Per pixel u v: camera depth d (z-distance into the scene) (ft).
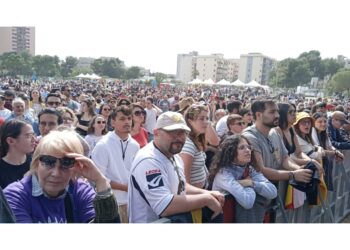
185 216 7.33
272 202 11.46
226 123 18.57
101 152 12.28
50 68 319.88
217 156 10.07
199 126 10.62
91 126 17.38
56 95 26.08
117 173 12.27
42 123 13.75
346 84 216.13
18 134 9.71
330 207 16.40
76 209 6.61
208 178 10.32
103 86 156.46
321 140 17.11
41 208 6.21
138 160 7.88
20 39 302.45
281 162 12.72
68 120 18.78
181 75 566.36
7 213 5.16
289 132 14.15
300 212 13.42
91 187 6.99
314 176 12.09
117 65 388.37
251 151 10.16
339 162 16.99
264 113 11.79
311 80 286.66
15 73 289.33
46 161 6.13
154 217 7.75
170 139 7.95
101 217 6.39
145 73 515.09
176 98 66.59
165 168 7.89
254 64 506.48
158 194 7.37
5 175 9.73
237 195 9.19
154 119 29.71
